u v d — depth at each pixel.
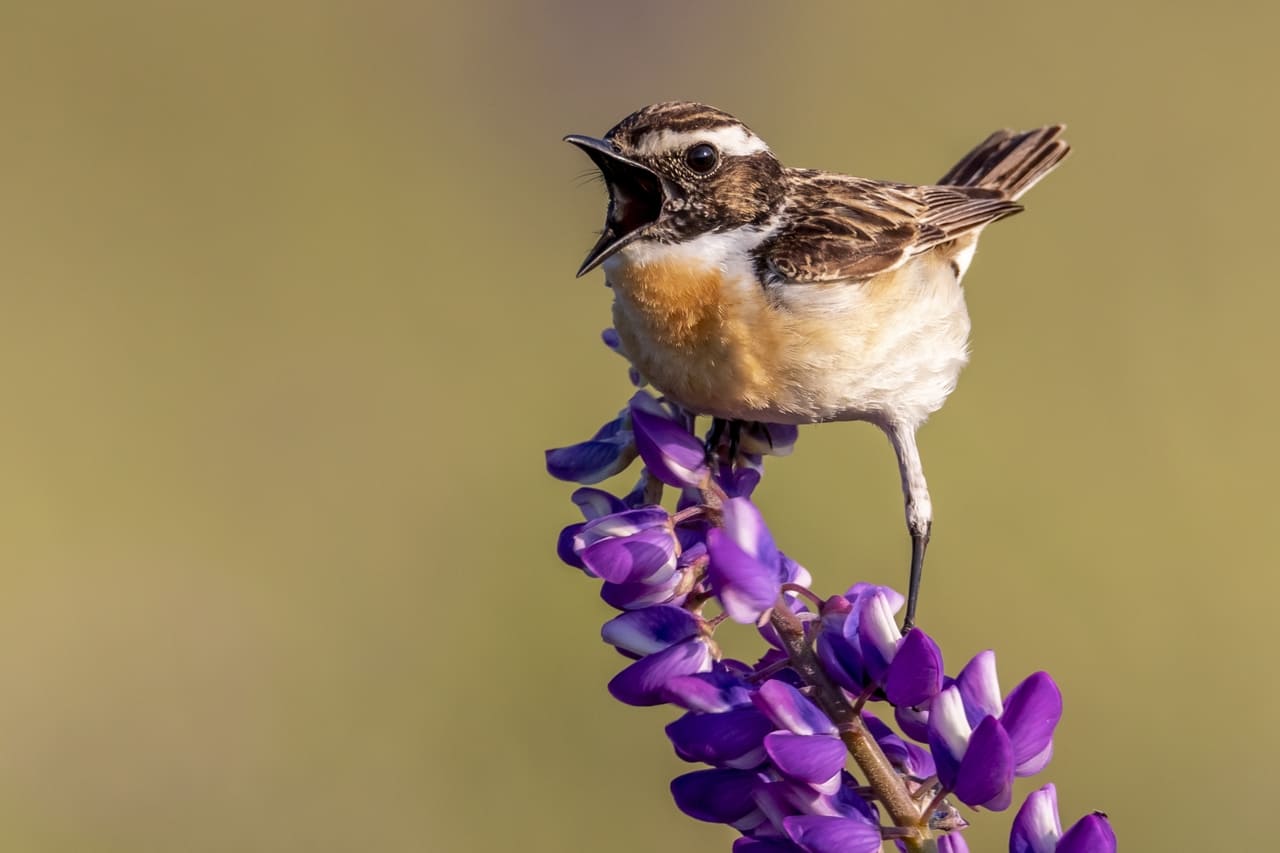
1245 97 20.38
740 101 21.31
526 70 22.45
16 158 20.61
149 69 22.36
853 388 8.71
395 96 22.45
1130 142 19.61
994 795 5.17
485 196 20.52
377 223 19.81
